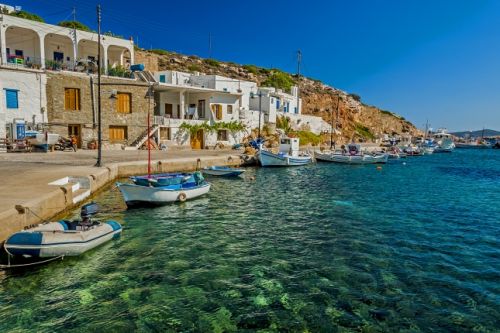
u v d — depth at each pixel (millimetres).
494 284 8867
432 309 7625
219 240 11969
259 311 7438
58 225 10117
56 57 39406
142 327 6773
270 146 46062
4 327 6648
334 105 85062
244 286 8547
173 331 6684
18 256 9102
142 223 13836
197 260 10117
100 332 6590
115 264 9641
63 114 32844
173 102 44375
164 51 79375
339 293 8266
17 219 10008
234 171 27547
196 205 17375
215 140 44500
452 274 9453
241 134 47250
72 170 19312
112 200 17500
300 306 7660
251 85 52656
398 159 56344
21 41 36969
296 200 19281
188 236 12344
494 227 14312
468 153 82000
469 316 7379
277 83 77375
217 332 6688
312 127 65188
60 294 7918
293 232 13109
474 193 23156
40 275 8773
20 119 30016
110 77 35438
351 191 22891
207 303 7711
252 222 14398
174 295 8023
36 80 31188
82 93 33750
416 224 14617
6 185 14125
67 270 9125
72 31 37344
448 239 12586
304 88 89125
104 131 35438
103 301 7676
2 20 32438
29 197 11828
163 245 11312
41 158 25297
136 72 39812
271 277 9078
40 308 7332
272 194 20984
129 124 36938
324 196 20750
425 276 9297
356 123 87438
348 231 13367
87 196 16500
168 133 40281
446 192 23438
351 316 7301
